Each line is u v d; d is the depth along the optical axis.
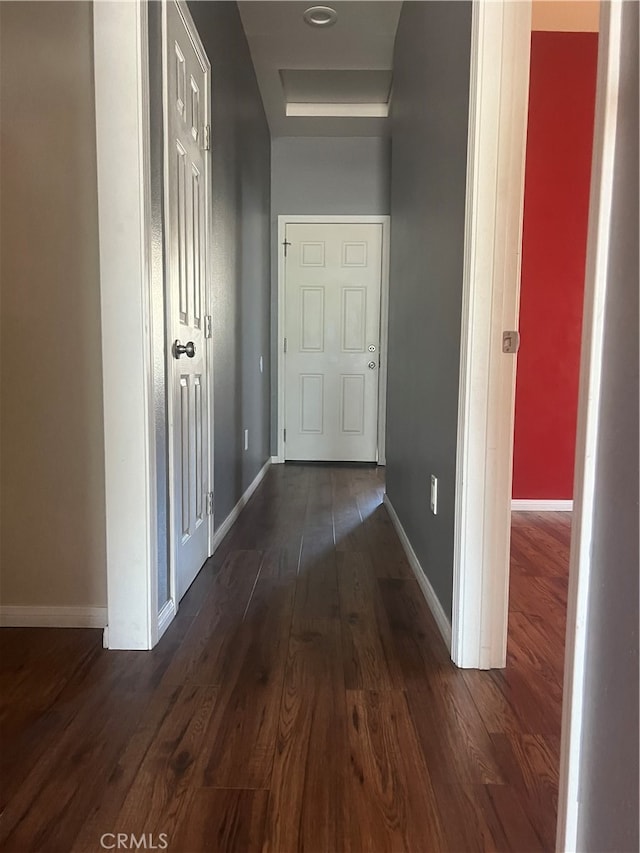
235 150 3.23
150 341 1.69
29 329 1.78
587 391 0.83
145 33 1.62
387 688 1.54
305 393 5.20
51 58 1.69
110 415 1.68
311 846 1.02
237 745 1.29
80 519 1.84
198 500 2.40
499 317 1.55
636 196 0.74
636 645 0.73
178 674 1.59
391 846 1.02
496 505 1.60
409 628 1.91
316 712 1.42
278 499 3.80
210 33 2.60
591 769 0.85
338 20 3.32
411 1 2.79
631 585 0.75
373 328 5.13
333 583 2.30
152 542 1.73
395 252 3.30
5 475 1.83
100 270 1.65
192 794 1.14
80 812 1.09
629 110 0.75
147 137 1.64
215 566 2.49
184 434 2.15
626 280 0.76
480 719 1.40
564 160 3.45
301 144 4.98
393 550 2.74
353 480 4.46
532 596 2.20
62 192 1.73
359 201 5.03
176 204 2.00
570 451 3.63
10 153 1.72
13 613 1.87
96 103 1.59
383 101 4.57
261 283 4.40
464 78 1.65
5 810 1.10
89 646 1.75
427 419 2.20
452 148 1.81
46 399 1.80
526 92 1.49
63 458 1.82
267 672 1.61
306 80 4.22
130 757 1.24
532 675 1.61
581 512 0.85
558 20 3.27
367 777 1.19
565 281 3.53
